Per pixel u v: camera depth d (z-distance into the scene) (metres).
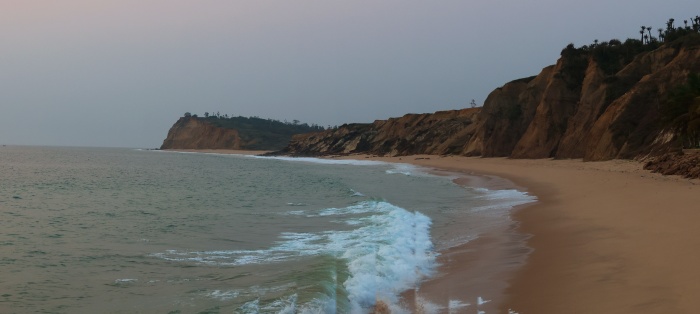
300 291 8.99
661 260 9.09
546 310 7.48
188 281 10.44
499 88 79.69
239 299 8.96
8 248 14.35
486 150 72.31
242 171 64.56
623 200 17.69
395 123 120.94
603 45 64.44
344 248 13.20
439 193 28.64
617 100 49.09
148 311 8.55
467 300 8.42
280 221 19.23
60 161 96.75
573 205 18.80
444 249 12.90
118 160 106.06
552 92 62.69
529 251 11.89
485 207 21.23
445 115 110.19
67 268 11.87
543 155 59.81
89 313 8.63
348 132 137.75
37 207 25.45
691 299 6.88
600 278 8.66
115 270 11.57
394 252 12.06
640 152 41.66
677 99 38.16
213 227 18.02
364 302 8.55
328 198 28.20
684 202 15.16
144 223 19.34
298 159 119.12
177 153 187.38
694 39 52.75
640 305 6.99
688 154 28.62
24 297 9.59
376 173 54.09
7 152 158.62
